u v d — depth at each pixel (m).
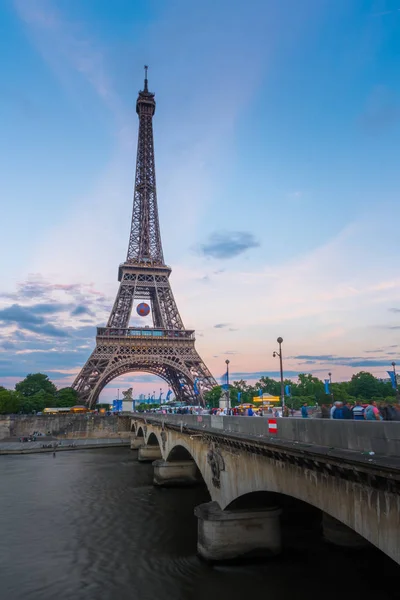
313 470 24.39
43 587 37.62
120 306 194.38
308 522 52.81
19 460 119.62
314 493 24.52
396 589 34.38
